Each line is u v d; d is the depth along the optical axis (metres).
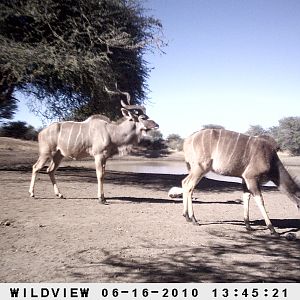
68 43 8.00
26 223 3.97
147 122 5.47
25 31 8.24
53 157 5.51
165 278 2.62
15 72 7.38
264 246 3.48
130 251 3.17
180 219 4.43
